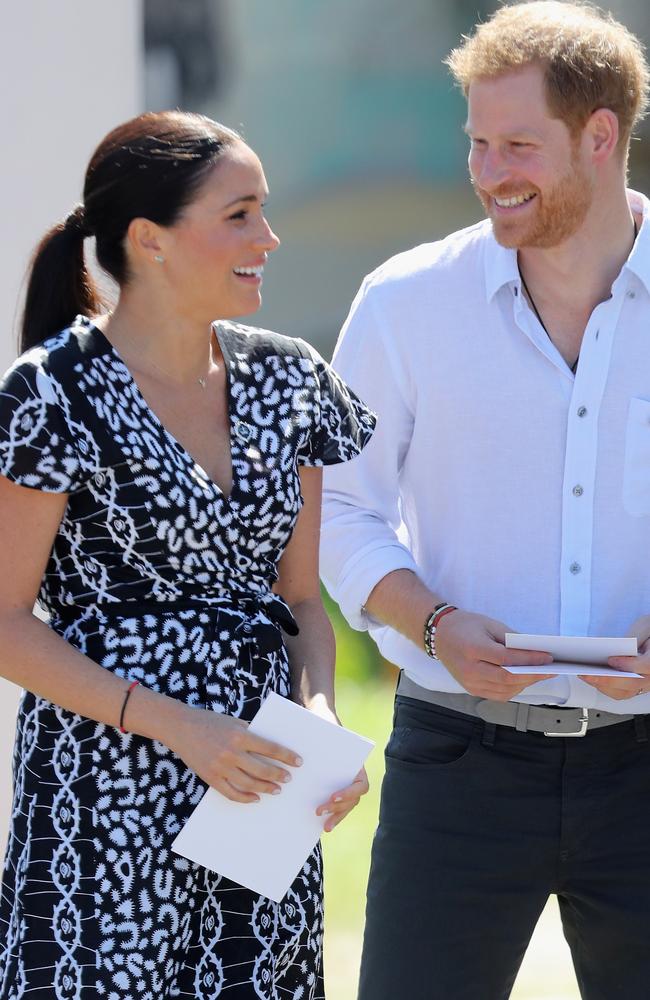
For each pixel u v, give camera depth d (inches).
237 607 358.3
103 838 339.3
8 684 518.3
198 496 348.2
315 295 1549.0
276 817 344.2
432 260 437.7
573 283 419.2
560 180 396.2
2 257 510.0
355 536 444.1
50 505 339.3
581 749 424.5
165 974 341.1
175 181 344.8
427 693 439.5
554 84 392.2
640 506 420.5
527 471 426.0
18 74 507.5
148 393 354.0
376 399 442.3
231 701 349.1
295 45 1512.1
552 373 422.0
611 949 431.8
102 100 518.6
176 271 350.6
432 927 430.3
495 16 418.9
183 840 338.6
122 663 343.3
